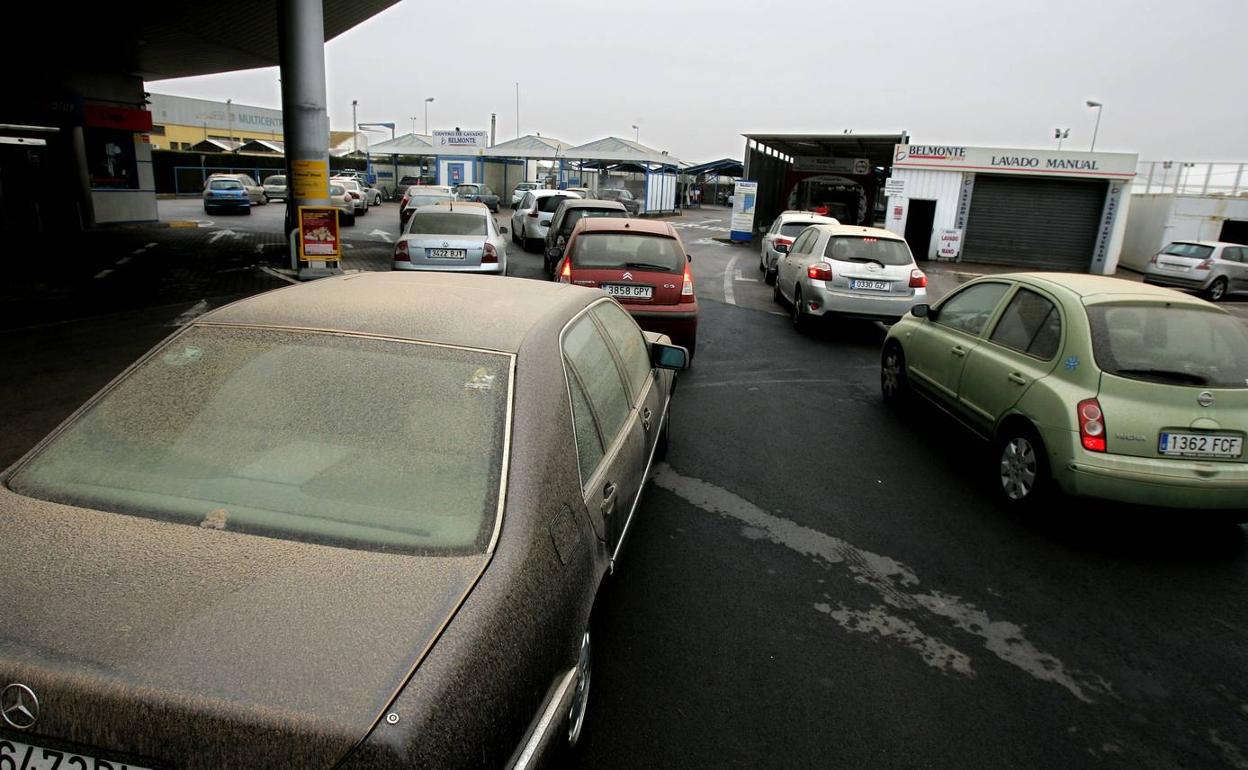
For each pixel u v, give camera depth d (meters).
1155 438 4.30
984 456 6.01
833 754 2.72
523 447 2.08
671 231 8.43
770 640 3.40
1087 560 4.34
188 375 2.31
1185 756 2.82
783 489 5.16
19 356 7.37
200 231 22.25
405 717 1.41
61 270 13.45
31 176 19.50
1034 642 3.51
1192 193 29.30
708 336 10.45
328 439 2.09
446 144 48.47
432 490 1.96
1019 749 2.80
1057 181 27.02
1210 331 4.62
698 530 4.47
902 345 7.09
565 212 14.66
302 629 1.54
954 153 27.11
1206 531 4.82
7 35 17.28
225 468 2.03
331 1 16.34
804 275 10.84
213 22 17.25
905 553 4.32
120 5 15.11
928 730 2.87
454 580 1.72
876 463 5.75
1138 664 3.38
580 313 3.18
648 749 2.68
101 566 1.69
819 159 33.22
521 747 1.76
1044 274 5.67
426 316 2.54
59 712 1.42
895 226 28.19
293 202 13.62
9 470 2.09
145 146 23.66
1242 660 3.45
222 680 1.43
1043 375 4.82
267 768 1.37
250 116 73.50
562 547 2.07
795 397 7.53
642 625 3.45
